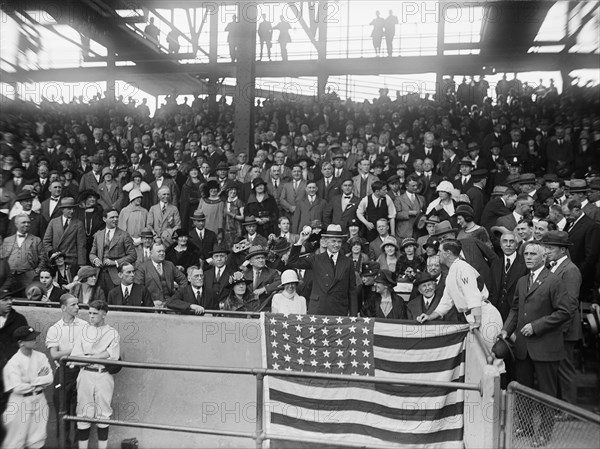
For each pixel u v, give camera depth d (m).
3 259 11.53
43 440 8.16
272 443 8.19
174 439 9.06
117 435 9.14
